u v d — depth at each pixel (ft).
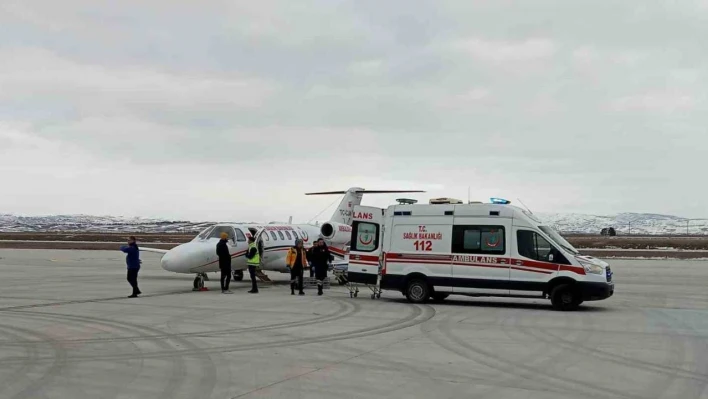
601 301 73.87
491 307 66.03
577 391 29.91
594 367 35.40
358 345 42.06
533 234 64.64
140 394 28.91
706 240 387.75
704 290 89.20
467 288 66.64
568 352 39.93
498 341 44.01
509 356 38.45
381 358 37.58
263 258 90.99
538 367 35.29
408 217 69.87
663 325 52.65
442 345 42.24
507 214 65.77
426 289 68.39
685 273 127.13
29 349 40.06
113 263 151.94
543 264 63.67
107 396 28.55
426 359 37.35
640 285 98.17
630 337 46.14
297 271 78.07
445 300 73.10
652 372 34.19
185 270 81.35
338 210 109.09
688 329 50.37
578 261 62.69
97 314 57.41
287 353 39.04
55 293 77.71
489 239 66.18
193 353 38.88
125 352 39.14
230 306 64.59
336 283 98.22
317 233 105.29
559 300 63.10
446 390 29.91
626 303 71.67
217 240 85.76
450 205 68.28
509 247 65.21
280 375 32.89
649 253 223.71
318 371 33.88
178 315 57.00
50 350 39.75
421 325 51.72
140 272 121.49
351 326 50.83
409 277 69.21
